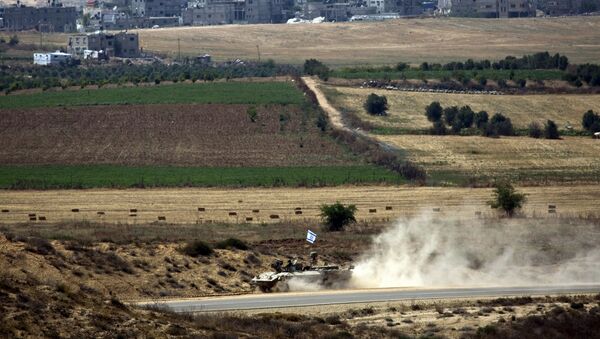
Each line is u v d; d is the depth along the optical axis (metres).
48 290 165.12
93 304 165.25
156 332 157.25
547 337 179.12
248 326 168.38
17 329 147.50
